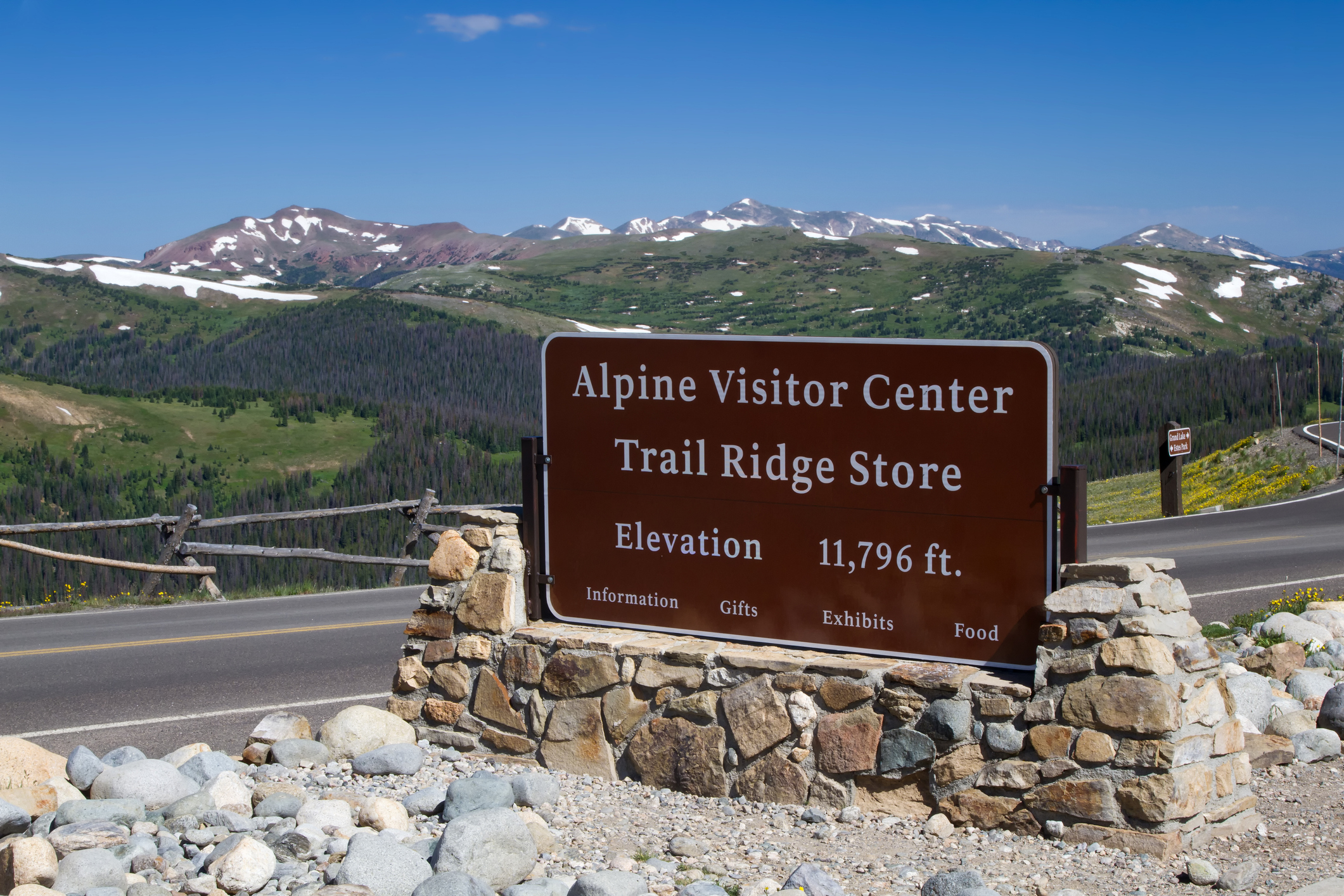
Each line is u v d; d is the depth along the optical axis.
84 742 6.70
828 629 5.17
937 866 4.05
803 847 4.32
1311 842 4.19
